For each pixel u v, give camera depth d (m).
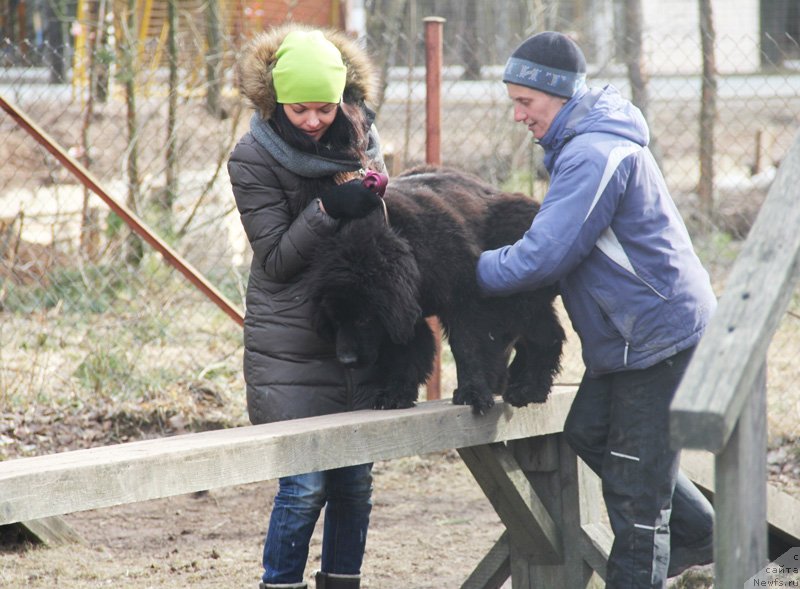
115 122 19.69
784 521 7.51
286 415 6.20
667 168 23.70
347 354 5.88
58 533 9.00
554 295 6.70
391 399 6.32
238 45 17.34
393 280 5.81
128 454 4.64
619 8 23.94
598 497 7.24
